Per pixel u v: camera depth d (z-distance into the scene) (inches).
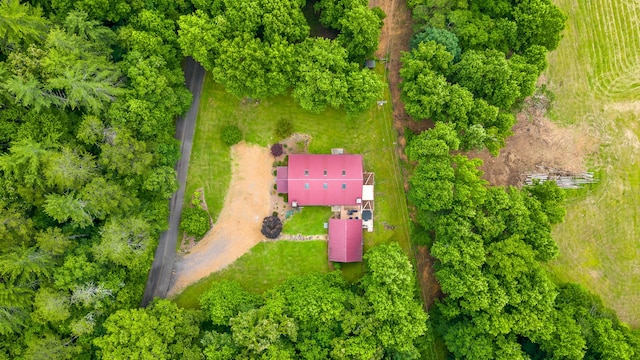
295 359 1977.1
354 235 2237.9
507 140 2406.5
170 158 2095.2
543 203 2107.5
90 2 1892.2
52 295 1798.7
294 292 2057.1
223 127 2314.2
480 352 1978.3
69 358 1891.0
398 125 2338.8
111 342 1825.8
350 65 2054.6
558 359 2023.9
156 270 2267.5
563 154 2417.6
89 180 1883.6
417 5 2172.7
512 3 2188.7
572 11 2437.3
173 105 2069.4
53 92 1903.3
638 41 2448.3
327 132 2331.4
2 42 1808.6
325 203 2260.1
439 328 2166.6
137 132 1989.4
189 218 2196.1
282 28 1951.3
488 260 1974.7
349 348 1916.8
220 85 2316.7
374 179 2324.1
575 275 2385.6
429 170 2017.7
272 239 2308.1
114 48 2048.5
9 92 1793.8
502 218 2022.6
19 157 1754.4
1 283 1761.8
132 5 1993.1
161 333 1882.4
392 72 2343.8
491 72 2021.4
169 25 2033.7
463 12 2144.4
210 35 1926.7
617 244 2401.6
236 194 2310.5
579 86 2448.3
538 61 2122.3
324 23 2169.0
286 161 2319.1
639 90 2444.6
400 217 2316.7
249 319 1926.7
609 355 2007.9
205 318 2059.5
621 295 2383.1
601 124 2439.7
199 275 2285.9
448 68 2105.1
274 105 2326.5
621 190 2422.5
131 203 1946.4
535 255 2012.8
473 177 1974.7
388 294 1969.7
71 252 1900.8
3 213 1775.3
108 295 1914.4
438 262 2223.2
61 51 1803.6
